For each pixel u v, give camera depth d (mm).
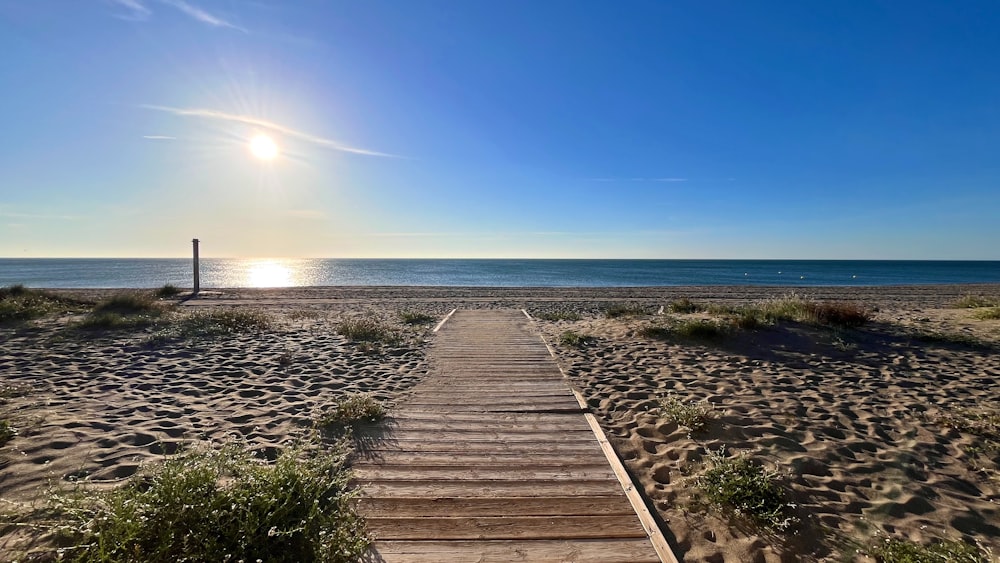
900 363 7473
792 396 5941
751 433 4746
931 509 3455
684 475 3904
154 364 7062
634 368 7234
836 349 8211
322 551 2479
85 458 3855
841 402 5719
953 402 5719
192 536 2457
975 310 12250
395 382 6434
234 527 2498
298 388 6133
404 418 5023
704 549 2957
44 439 4160
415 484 3551
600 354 8172
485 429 4723
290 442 4395
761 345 8391
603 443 4387
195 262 22797
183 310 14195
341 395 5844
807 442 4574
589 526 3062
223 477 3336
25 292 14461
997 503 3562
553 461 3990
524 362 7602
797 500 3508
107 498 2658
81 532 2414
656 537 2955
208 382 6258
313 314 14055
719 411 5312
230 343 8664
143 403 5324
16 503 2936
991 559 2848
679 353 8117
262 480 2932
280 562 2443
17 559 2445
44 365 6805
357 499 3297
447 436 4527
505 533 2967
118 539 2398
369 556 2717
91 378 6273
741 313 10109
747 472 3793
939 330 9625
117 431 4453
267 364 7289
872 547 2992
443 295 23297
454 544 2846
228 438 4406
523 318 13086
